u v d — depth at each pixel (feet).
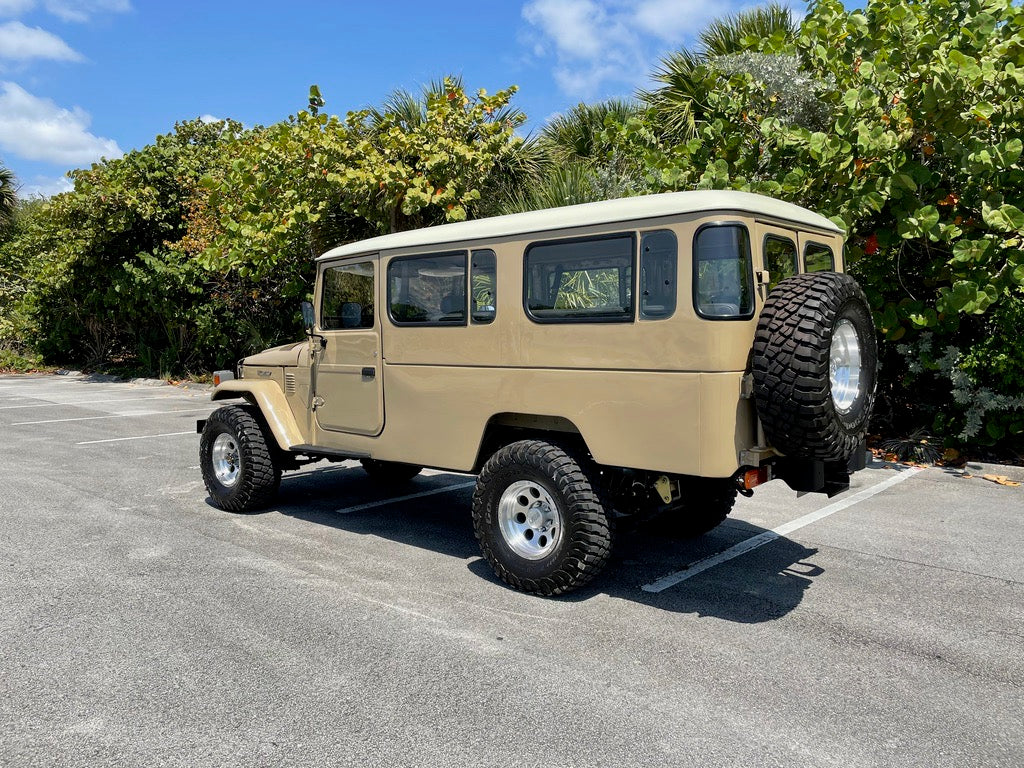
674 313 13.33
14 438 35.86
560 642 13.09
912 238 27.71
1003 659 12.51
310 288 51.52
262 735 10.14
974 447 28.84
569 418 14.87
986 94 26.09
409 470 25.31
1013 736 10.21
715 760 9.59
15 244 88.89
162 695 11.19
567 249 14.82
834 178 27.25
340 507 22.67
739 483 16.44
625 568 17.07
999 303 27.40
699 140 29.68
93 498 23.67
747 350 13.25
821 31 29.04
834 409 12.78
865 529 20.13
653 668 12.13
